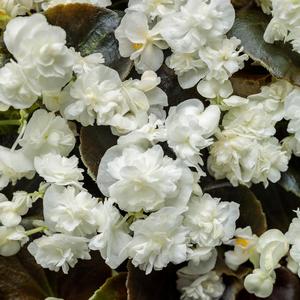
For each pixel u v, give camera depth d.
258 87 0.47
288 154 0.47
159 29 0.46
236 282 0.47
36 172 0.46
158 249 0.44
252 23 0.47
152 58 0.46
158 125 0.45
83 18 0.47
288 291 0.47
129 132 0.45
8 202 0.44
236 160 0.45
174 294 0.47
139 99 0.45
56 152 0.45
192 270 0.46
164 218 0.43
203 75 0.46
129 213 0.44
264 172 0.46
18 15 0.47
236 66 0.46
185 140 0.44
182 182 0.44
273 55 0.46
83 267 0.47
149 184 0.43
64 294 0.47
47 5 0.47
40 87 0.43
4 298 0.46
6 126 0.46
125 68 0.46
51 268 0.44
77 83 0.44
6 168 0.44
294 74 0.46
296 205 0.48
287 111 0.46
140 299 0.46
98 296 0.46
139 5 0.47
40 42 0.43
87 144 0.45
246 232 0.46
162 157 0.44
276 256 0.46
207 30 0.45
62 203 0.44
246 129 0.46
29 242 0.46
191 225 0.45
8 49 0.44
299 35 0.45
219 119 0.46
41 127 0.45
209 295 0.47
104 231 0.42
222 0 0.45
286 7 0.45
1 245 0.45
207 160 0.47
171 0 0.47
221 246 0.48
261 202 0.49
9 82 0.43
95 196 0.46
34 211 0.46
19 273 0.46
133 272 0.46
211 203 0.45
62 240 0.43
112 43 0.47
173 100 0.47
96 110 0.44
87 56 0.46
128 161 0.43
